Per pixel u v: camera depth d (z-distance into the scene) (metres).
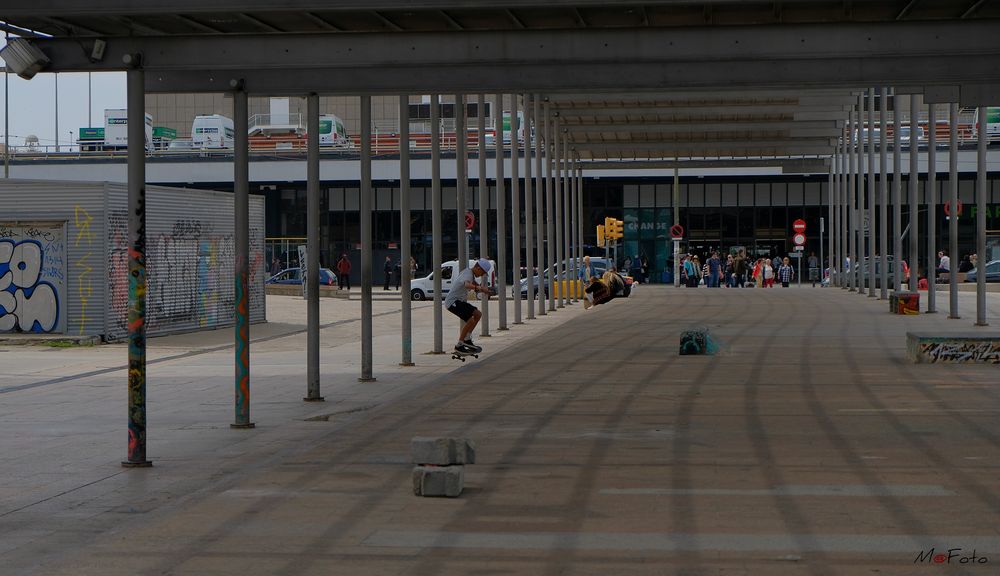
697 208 64.69
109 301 25.88
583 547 7.08
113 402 15.41
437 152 22.36
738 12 12.73
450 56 12.49
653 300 43.50
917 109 33.88
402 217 20.14
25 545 7.43
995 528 7.50
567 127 39.25
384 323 33.22
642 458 10.33
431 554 6.95
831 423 12.45
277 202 66.38
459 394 15.42
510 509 8.22
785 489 8.87
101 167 62.41
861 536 7.29
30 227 25.94
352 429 12.31
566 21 12.97
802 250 63.16
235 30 12.96
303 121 71.25
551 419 12.94
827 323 29.58
